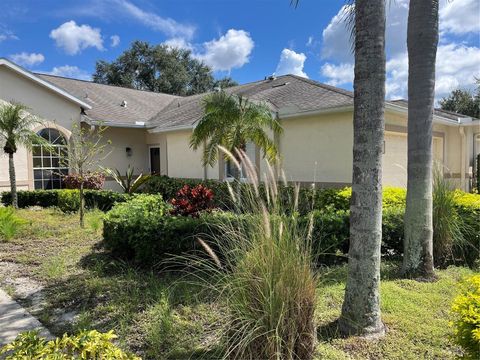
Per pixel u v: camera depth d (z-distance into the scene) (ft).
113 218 20.62
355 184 11.03
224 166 43.09
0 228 24.66
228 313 9.61
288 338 8.96
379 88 10.62
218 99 30.30
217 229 16.06
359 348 10.10
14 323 12.41
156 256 18.16
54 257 20.13
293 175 39.04
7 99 42.52
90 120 48.14
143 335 11.37
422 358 9.59
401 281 15.44
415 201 16.03
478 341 7.38
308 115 36.35
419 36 15.71
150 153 58.75
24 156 43.80
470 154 47.11
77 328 11.82
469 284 9.87
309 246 10.08
